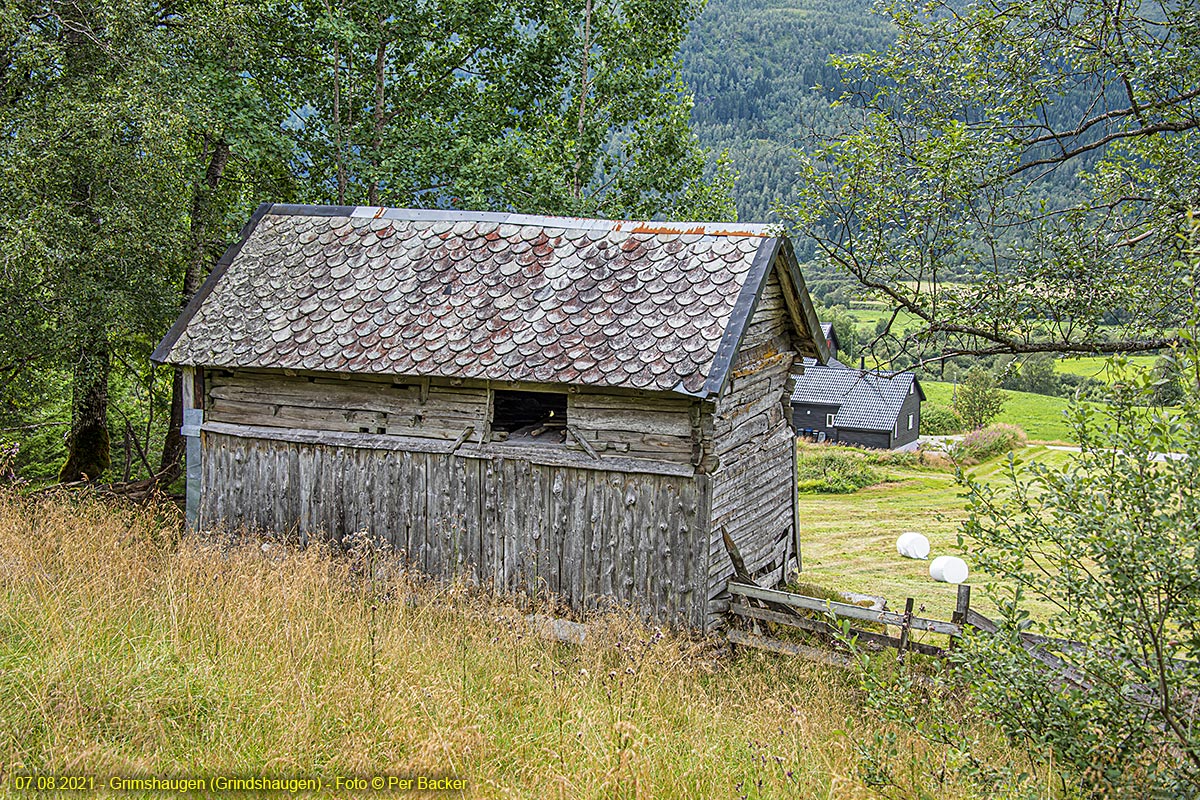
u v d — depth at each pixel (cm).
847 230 991
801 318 1085
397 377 999
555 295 975
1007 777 516
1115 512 461
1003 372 963
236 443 1065
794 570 1192
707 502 893
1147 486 456
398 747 570
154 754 532
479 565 977
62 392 1800
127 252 1320
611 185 2044
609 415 929
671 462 906
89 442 1658
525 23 2033
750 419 1034
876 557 1902
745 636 891
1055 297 920
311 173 1817
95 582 764
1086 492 473
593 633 862
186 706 589
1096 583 485
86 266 1285
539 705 665
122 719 562
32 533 879
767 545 1095
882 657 780
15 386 1549
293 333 1018
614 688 723
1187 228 550
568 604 948
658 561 912
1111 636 479
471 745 569
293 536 1043
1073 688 502
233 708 588
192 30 1426
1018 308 930
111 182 1281
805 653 845
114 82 1270
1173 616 468
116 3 1272
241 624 702
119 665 620
